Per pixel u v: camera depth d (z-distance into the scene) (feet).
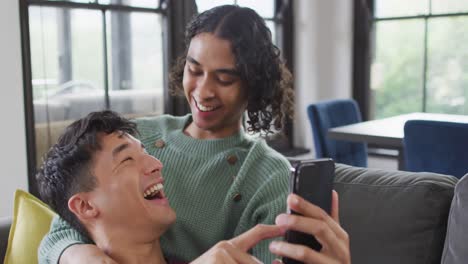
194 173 3.55
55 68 8.40
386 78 13.16
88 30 8.80
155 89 10.03
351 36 13.26
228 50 3.21
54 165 3.29
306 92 13.55
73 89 8.70
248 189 3.44
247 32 3.24
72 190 3.25
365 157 10.27
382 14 12.99
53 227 3.51
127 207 3.15
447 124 6.72
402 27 12.75
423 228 4.16
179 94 4.13
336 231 2.29
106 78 9.17
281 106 3.60
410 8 12.58
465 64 11.97
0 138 7.65
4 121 7.68
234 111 3.42
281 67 3.52
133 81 9.62
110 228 3.21
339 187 4.68
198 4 10.50
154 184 3.26
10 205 7.82
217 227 3.43
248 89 3.38
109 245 3.21
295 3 13.37
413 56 12.69
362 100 13.39
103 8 8.95
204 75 3.29
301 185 2.37
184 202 3.52
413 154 7.20
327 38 13.57
